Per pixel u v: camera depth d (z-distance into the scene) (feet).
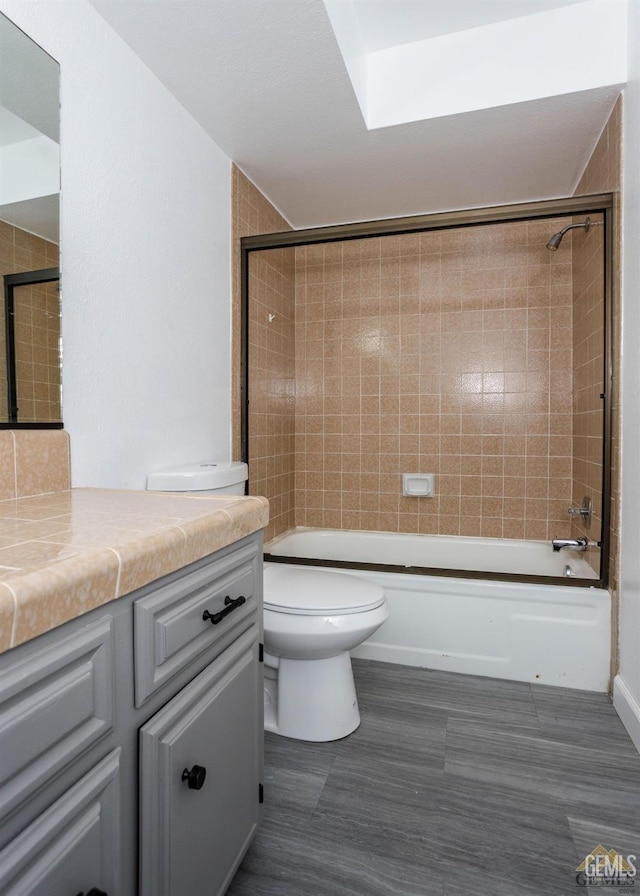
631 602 5.28
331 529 9.92
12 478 3.49
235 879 3.45
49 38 3.93
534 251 8.87
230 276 7.13
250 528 3.19
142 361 5.11
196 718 2.57
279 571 5.94
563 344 8.75
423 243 9.41
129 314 4.91
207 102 5.82
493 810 4.08
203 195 6.36
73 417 4.19
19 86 3.69
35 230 3.82
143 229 5.12
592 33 5.62
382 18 5.74
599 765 4.64
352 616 4.88
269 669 5.43
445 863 3.58
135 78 4.99
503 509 9.11
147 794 2.22
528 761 4.70
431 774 4.52
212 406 6.62
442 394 9.36
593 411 7.04
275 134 6.48
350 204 8.71
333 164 7.30
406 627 6.61
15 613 1.49
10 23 3.60
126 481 4.85
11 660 1.54
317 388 10.00
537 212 6.36
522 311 8.94
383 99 6.31
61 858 1.73
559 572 8.39
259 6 4.48
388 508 9.68
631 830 3.88
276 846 3.73
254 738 3.35
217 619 2.70
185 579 2.52
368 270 9.70
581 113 6.09
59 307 4.02
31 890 1.60
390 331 9.61
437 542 9.18
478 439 9.21
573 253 8.54
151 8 4.44
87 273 4.33
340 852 3.67
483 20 5.84
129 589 2.05
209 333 6.52
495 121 6.23
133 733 2.15
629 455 5.48
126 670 2.10
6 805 1.51
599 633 5.97
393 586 6.64
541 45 5.76
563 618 6.08
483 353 9.15
